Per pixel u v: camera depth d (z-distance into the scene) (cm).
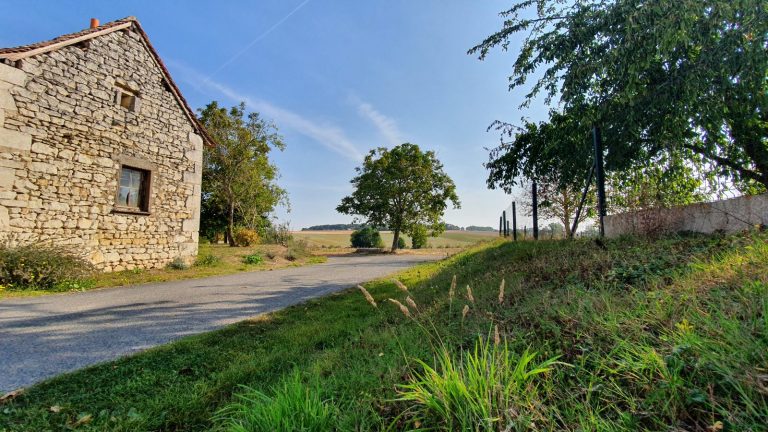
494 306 385
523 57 832
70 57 959
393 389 229
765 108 580
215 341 427
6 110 836
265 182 2928
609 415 167
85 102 991
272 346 403
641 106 654
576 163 815
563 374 200
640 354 187
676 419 152
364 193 3133
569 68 723
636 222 518
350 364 305
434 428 182
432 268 1112
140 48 1151
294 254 1836
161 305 654
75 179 963
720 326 190
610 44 658
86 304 657
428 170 3117
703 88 584
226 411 251
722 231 410
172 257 1233
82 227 975
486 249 1188
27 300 682
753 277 244
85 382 310
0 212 821
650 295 260
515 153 1045
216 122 2523
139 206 1150
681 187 711
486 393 178
